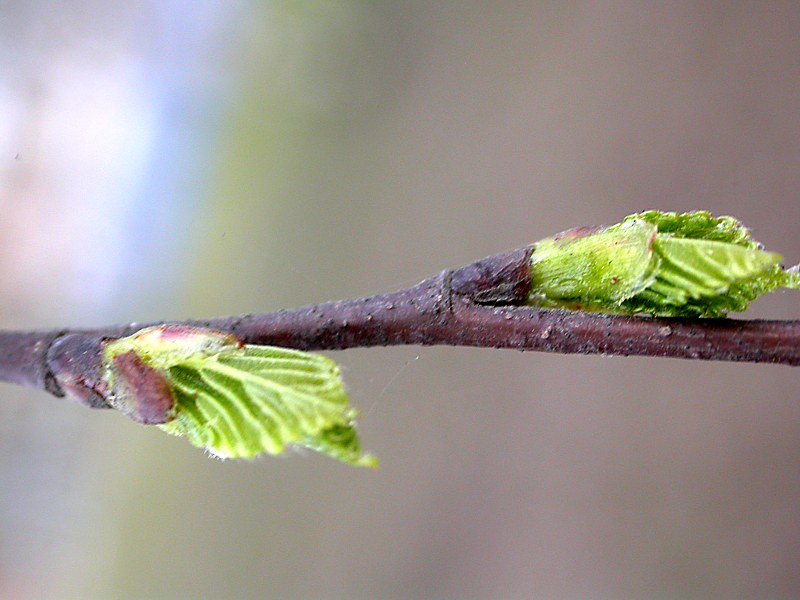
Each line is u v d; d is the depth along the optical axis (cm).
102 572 21
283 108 23
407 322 11
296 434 10
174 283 21
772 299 21
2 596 20
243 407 11
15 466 20
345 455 10
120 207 21
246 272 22
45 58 20
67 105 20
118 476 22
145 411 11
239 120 22
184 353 11
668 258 11
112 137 21
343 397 10
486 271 11
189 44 22
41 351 12
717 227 11
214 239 22
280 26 23
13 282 20
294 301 22
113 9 21
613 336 11
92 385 11
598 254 11
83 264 21
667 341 11
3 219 20
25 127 20
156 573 22
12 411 21
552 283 11
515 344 11
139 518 22
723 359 11
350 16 23
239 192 22
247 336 11
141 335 11
